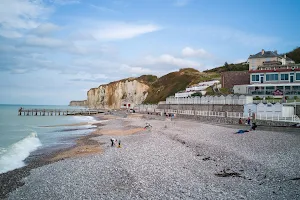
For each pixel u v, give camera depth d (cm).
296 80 5312
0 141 3912
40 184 1841
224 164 1978
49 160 2627
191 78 11794
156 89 14525
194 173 1820
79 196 1561
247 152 2227
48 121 8231
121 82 17000
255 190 1441
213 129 3712
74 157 2667
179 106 7106
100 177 1891
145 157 2372
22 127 6162
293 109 3853
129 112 11162
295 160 1886
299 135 2720
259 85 5528
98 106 18100
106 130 5178
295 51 10450
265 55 7319
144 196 1468
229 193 1424
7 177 2052
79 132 5094
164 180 1709
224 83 7112
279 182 1527
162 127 4709
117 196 1505
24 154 2953
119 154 2616
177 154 2412
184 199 1389
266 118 3562
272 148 2275
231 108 4631
